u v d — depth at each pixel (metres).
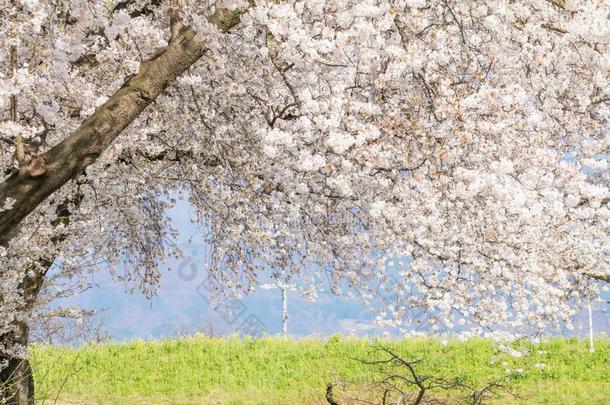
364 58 14.55
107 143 11.40
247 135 19.05
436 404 20.36
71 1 13.24
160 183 24.55
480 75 16.67
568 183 17.48
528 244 17.45
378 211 16.08
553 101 17.58
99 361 41.28
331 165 14.83
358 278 19.50
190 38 12.20
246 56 17.72
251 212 21.05
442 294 17.36
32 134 13.71
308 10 14.89
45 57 13.62
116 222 25.03
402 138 16.55
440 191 16.38
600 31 14.32
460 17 16.12
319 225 19.95
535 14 16.45
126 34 15.56
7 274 15.02
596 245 19.02
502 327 17.33
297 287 20.61
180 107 20.02
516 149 17.23
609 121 18.27
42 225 16.67
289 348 43.91
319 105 15.14
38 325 21.12
